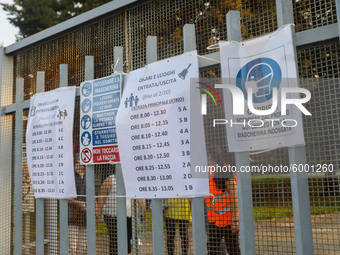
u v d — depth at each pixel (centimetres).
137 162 268
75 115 341
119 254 278
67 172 317
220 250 247
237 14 240
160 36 295
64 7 1562
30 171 346
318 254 210
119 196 282
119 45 321
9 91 409
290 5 222
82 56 349
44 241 350
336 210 205
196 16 278
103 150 294
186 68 254
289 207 218
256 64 227
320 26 232
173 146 253
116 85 292
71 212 333
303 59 230
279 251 221
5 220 382
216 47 249
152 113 265
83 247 319
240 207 223
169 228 269
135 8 315
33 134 348
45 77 381
